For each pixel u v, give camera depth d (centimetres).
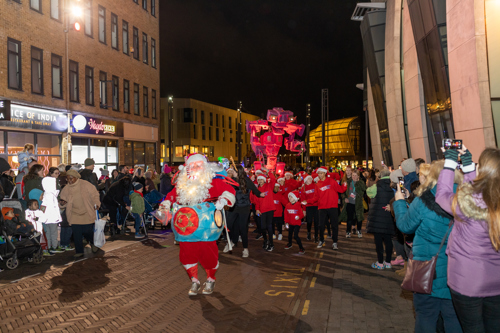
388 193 751
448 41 1524
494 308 309
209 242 597
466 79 1402
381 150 3155
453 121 1567
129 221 1483
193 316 521
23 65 1689
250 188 890
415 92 2094
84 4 2150
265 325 491
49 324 491
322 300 586
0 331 468
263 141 2430
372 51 2702
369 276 723
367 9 2856
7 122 1596
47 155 1881
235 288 646
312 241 1105
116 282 675
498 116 1316
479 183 305
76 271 746
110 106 2323
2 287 641
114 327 483
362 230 1312
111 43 2427
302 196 1084
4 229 745
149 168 1516
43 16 1817
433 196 360
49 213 882
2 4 1576
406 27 2183
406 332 468
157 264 806
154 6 3016
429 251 359
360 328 480
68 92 1988
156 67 3047
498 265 306
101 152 2347
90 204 859
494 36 1305
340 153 9988
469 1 1348
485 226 303
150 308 550
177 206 604
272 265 809
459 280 314
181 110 6162
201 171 594
